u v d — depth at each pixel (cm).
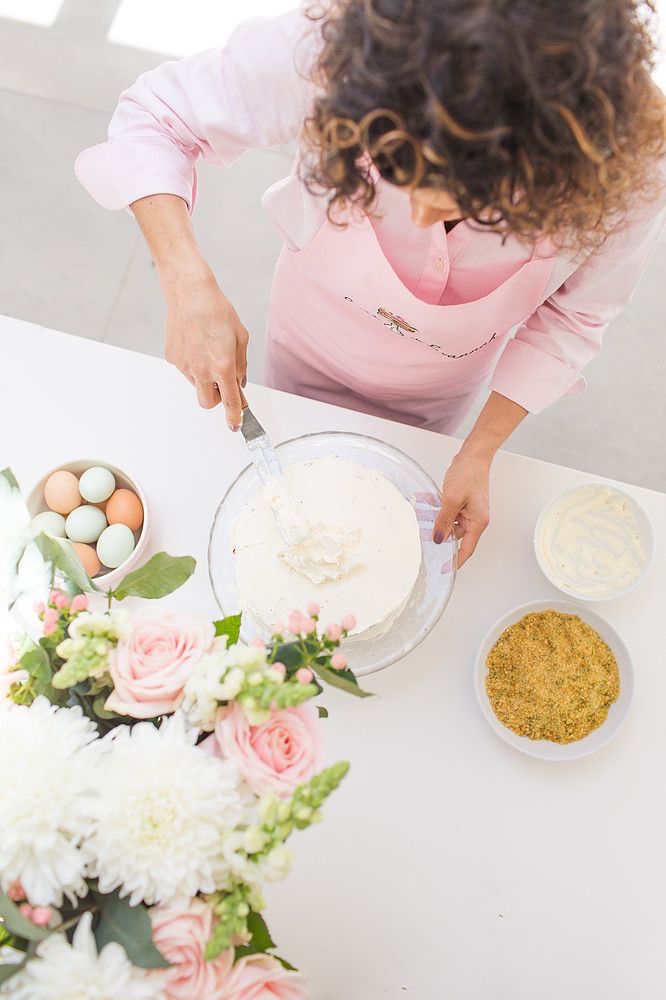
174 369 102
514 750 90
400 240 83
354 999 83
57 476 93
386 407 123
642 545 96
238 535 87
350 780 88
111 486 93
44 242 192
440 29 46
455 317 90
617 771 90
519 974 84
